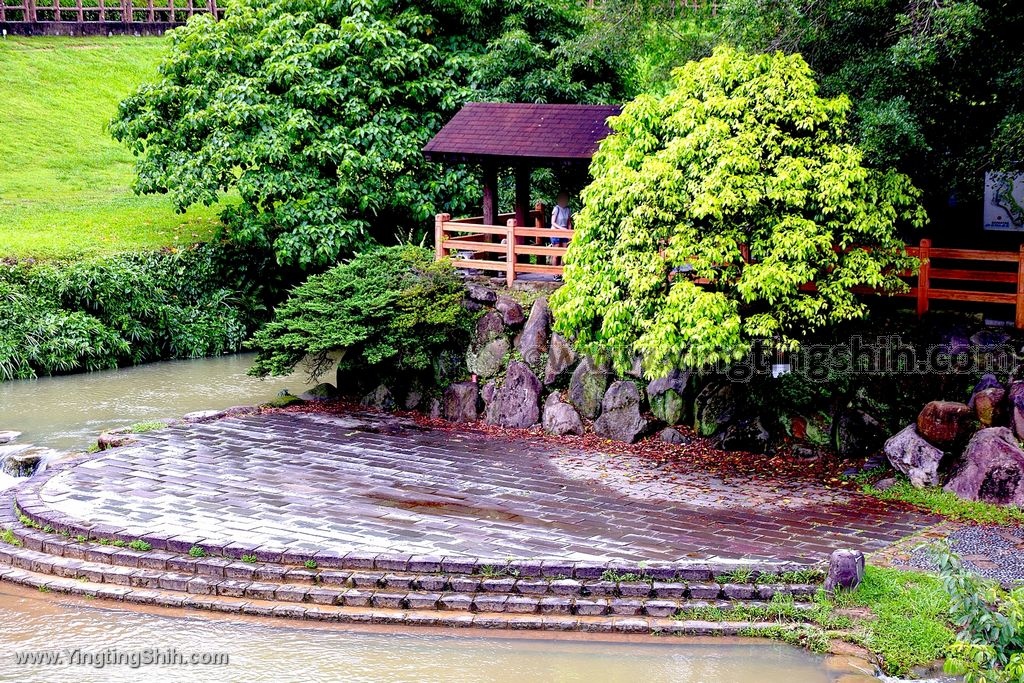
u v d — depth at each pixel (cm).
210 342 2273
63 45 3462
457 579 1031
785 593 1001
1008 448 1209
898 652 905
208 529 1146
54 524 1172
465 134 1764
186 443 1509
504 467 1393
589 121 1736
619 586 1014
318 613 1006
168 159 2198
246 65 2202
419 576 1043
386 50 2119
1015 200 1467
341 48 2120
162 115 2225
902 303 1451
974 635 822
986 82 1310
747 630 960
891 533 1137
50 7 3491
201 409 1802
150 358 2225
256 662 927
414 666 918
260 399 1877
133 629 993
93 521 1170
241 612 1019
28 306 2078
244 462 1412
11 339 2042
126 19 3619
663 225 1329
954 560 837
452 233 2014
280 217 2089
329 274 1753
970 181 1367
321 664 923
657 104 1370
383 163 2069
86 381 2022
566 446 1496
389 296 1658
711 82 1344
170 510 1212
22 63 3303
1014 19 1280
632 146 1372
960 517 1178
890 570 1033
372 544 1102
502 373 1636
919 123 1315
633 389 1511
